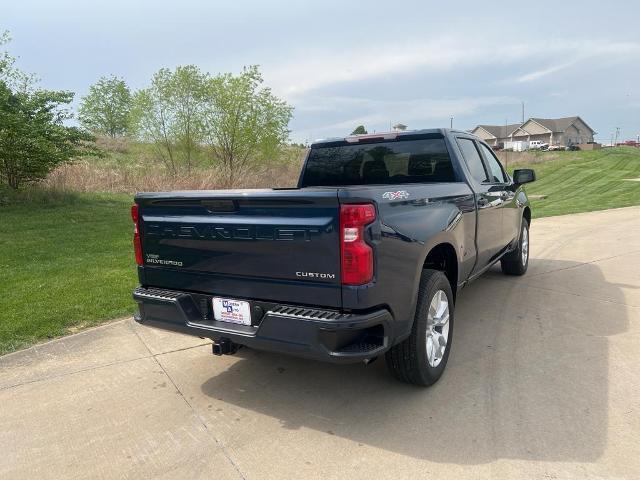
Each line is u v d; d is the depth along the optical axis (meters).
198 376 3.83
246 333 2.95
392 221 2.87
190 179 17.03
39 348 4.39
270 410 3.27
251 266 2.97
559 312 4.96
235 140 20.31
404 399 3.33
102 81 46.62
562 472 2.49
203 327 3.15
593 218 12.57
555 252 8.12
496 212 4.99
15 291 5.91
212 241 3.11
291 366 3.97
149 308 3.44
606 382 3.43
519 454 2.66
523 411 3.09
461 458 2.65
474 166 4.71
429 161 4.43
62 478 2.64
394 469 2.58
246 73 19.66
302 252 2.76
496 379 3.54
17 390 3.64
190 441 2.94
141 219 3.50
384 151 4.68
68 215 11.30
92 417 3.25
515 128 106.06
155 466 2.71
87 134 12.94
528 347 4.10
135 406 3.38
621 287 5.82
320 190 2.72
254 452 2.80
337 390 3.52
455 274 3.88
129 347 4.42
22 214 11.17
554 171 34.97
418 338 3.20
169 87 19.11
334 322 2.63
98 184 15.37
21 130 11.12
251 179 20.00
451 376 3.62
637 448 2.66
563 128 97.00
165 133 19.78
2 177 12.60
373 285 2.68
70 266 7.20
